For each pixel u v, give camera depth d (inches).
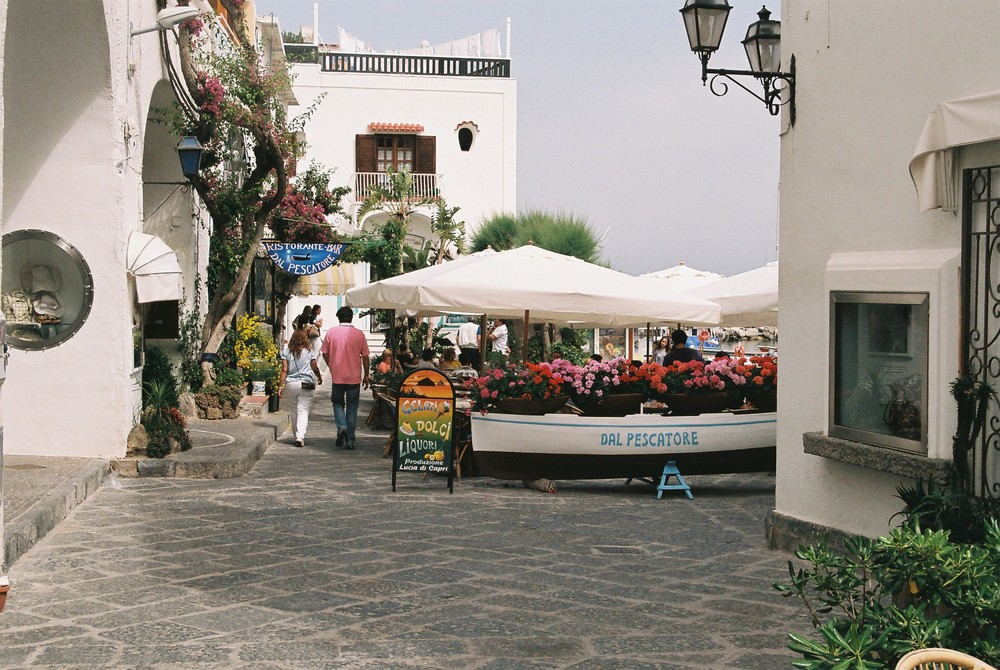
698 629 228.4
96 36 414.0
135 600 246.2
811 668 131.6
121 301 434.6
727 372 445.1
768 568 288.2
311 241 896.3
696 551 311.7
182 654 206.1
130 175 446.3
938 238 247.8
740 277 599.8
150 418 451.5
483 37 1533.0
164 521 343.0
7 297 429.7
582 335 1198.3
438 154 1494.8
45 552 293.0
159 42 511.5
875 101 269.4
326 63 1502.2
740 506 401.7
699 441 427.8
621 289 480.4
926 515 213.9
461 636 221.0
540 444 425.1
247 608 240.8
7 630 221.6
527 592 259.3
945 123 231.0
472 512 375.2
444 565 287.9
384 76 1478.8
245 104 598.9
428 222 1487.5
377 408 698.8
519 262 497.0
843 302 276.7
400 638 219.0
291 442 598.2
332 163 1478.8
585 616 238.1
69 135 425.7
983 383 230.2
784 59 307.0
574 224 1282.0
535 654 209.6
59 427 435.5
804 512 301.0
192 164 550.9
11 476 377.7
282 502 387.5
